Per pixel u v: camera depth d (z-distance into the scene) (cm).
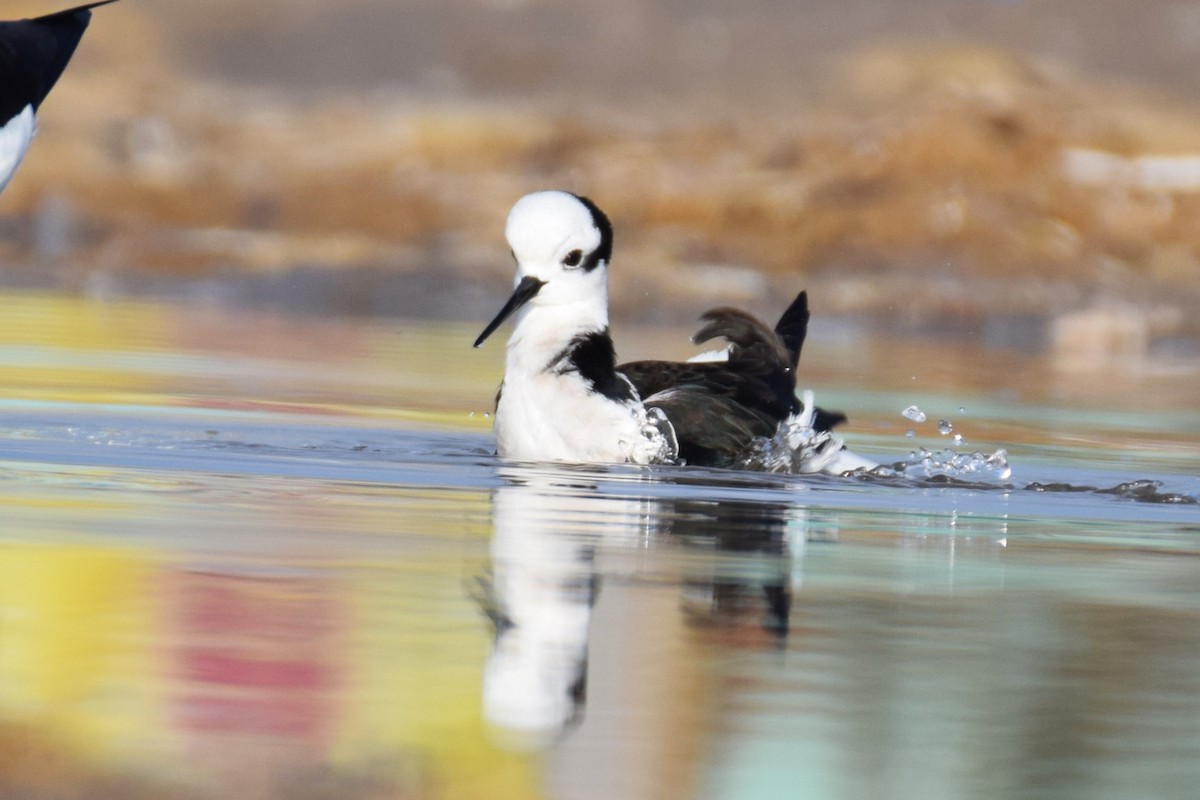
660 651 710
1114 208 3466
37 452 1216
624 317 2777
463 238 3234
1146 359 2570
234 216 3438
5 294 2695
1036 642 755
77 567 813
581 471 1254
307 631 711
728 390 1370
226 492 1079
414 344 2284
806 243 3228
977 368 2253
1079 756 603
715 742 599
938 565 927
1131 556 985
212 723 595
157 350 2014
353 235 3306
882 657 718
